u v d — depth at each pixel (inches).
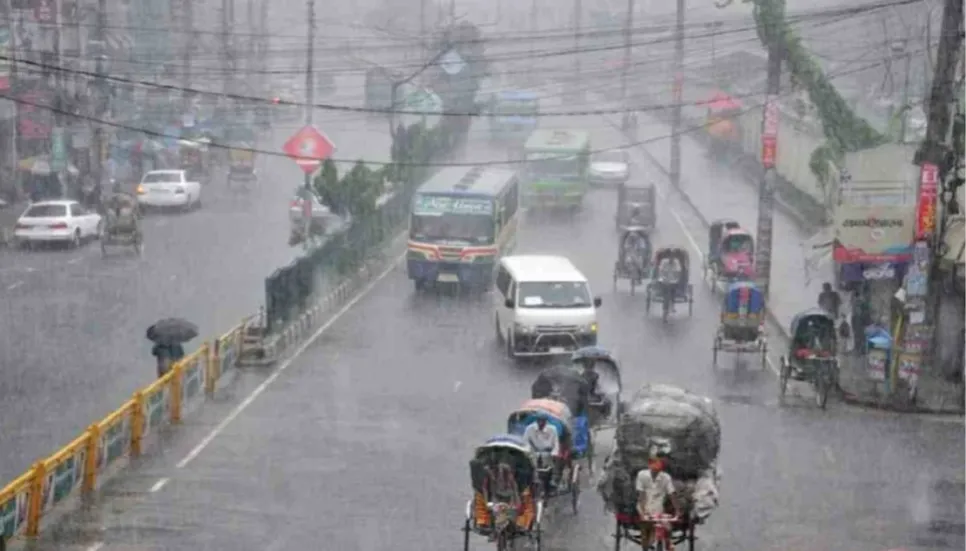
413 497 1753.2
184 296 3171.8
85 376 2405.3
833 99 3088.1
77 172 4704.7
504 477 1459.2
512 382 2495.1
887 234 2714.1
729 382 2532.0
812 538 1615.4
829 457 2020.2
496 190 3486.7
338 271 3390.7
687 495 1470.2
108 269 3543.3
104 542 1525.6
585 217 4852.4
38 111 4650.6
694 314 3211.1
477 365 2642.7
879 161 2714.1
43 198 4626.0
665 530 1428.4
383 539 1566.2
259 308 2856.8
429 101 5541.3
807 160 4549.7
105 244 3769.7
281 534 1577.3
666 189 5506.9
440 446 2026.3
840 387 2443.4
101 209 4532.5
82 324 2842.0
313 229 3853.3
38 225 3885.3
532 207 4995.1
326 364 2623.0
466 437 2085.4
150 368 2474.2
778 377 2581.2
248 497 1729.8
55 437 2011.6
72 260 3688.5
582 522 1684.3
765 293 3223.4
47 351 2591.0
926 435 2175.2
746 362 2709.2
